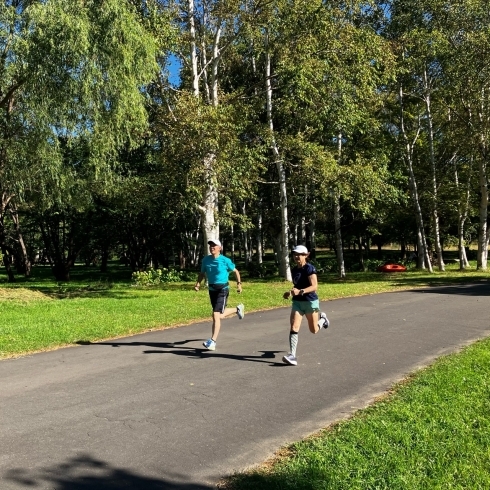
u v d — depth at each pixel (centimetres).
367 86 1898
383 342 841
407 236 3906
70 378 633
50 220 3000
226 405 525
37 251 5484
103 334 931
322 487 341
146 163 2561
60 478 366
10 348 806
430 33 2484
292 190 2494
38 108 1434
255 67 2348
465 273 2672
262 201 2873
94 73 1414
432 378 598
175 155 1672
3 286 1958
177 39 1825
